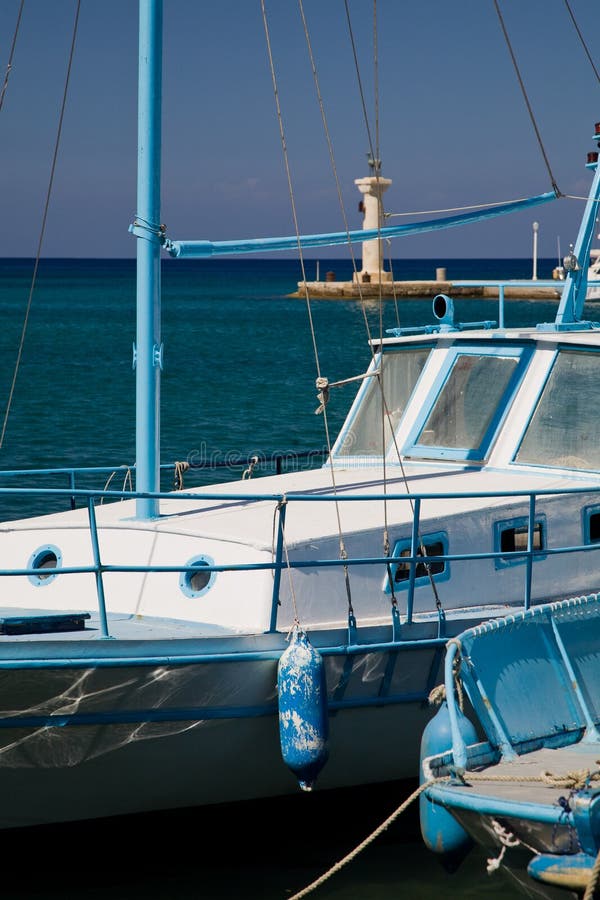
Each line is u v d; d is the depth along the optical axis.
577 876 6.93
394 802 9.13
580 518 9.69
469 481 9.89
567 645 8.70
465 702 8.59
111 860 8.41
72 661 7.36
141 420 9.00
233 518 9.00
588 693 8.66
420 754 8.21
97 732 7.68
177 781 8.12
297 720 7.73
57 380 43.53
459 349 10.82
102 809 8.12
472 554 8.66
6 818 7.98
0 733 7.50
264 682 7.98
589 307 92.75
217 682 7.82
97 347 62.03
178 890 8.02
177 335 74.06
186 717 7.84
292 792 8.60
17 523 9.42
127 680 7.56
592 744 8.30
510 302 122.62
